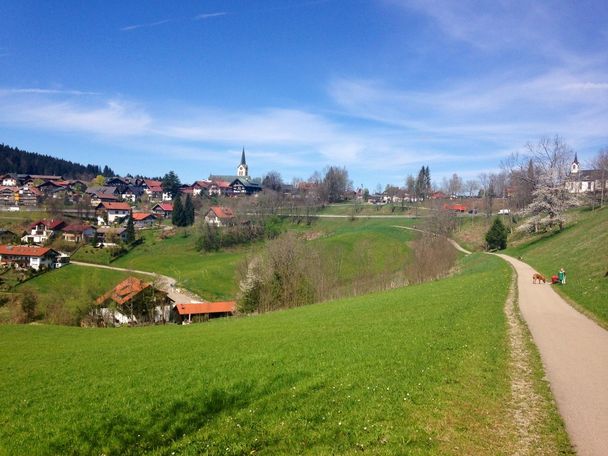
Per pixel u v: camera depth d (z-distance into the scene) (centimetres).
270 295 6894
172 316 7744
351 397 1590
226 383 1931
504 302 3478
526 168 12025
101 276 10762
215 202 19625
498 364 1892
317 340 2702
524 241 9631
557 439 1229
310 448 1251
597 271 4134
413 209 18462
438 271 7638
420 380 1709
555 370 1805
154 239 14825
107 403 1873
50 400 2039
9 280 10138
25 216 16525
